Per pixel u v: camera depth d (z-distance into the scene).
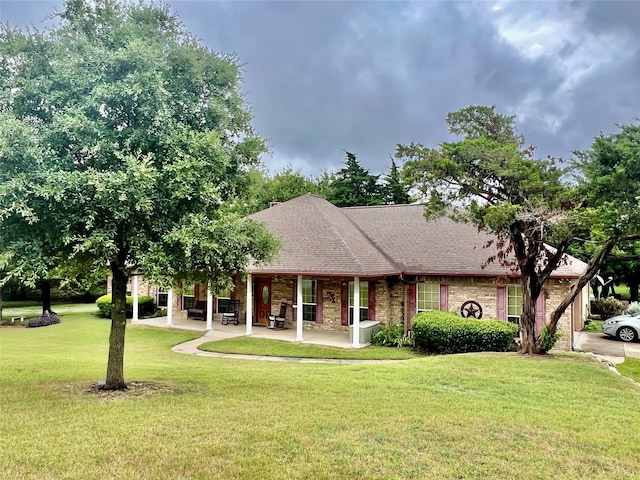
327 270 16.11
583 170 10.77
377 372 10.12
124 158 6.48
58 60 7.07
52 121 6.90
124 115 7.33
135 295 21.09
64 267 8.17
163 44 7.73
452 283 17.41
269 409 6.89
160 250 6.87
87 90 7.03
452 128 12.57
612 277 30.56
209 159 7.49
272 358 14.28
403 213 21.80
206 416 6.49
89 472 4.57
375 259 17.38
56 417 6.45
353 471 4.66
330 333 18.48
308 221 19.73
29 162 6.37
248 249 8.85
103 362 12.11
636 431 6.20
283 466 4.76
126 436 5.63
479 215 11.50
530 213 10.51
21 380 9.16
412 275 17.91
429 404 7.30
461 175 11.14
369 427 6.05
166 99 7.32
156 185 6.91
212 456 5.00
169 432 5.78
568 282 15.77
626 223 9.92
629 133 10.29
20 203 5.94
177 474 4.55
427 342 15.20
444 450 5.29
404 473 4.65
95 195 6.28
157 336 18.02
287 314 20.16
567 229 10.16
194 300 22.66
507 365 10.66
